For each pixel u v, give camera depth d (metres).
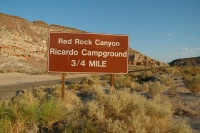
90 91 16.16
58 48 12.68
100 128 5.37
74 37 12.71
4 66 85.00
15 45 109.94
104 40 12.87
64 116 6.34
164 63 167.38
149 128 5.39
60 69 12.60
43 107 6.28
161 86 15.05
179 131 5.38
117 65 12.94
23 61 96.50
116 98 6.00
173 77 28.50
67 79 46.44
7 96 20.30
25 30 160.88
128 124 5.32
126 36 13.00
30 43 128.25
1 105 6.25
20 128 5.82
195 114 9.15
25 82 39.97
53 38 12.66
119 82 21.20
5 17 161.50
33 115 6.07
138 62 152.12
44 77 52.97
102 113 5.52
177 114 9.09
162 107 5.97
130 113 5.70
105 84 24.33
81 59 12.71
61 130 5.75
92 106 5.81
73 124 5.52
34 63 101.38
